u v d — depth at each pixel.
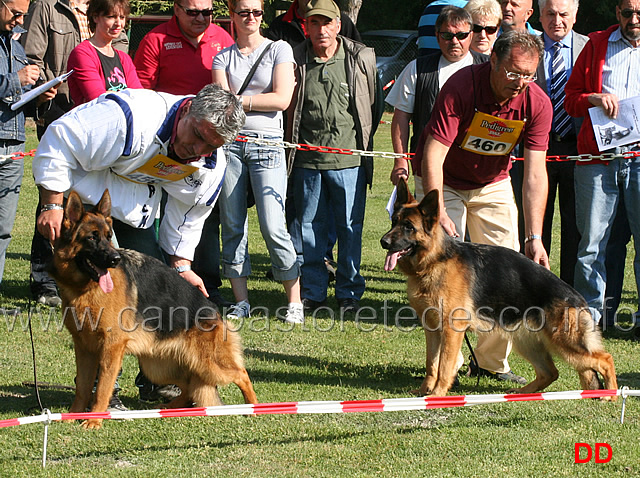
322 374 8.36
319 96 10.62
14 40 9.23
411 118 10.78
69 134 6.14
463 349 9.75
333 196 10.89
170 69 10.39
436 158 7.90
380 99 11.37
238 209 10.20
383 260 15.02
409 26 54.62
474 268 7.76
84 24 10.95
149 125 6.18
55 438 6.22
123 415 5.82
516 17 11.66
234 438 6.38
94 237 6.18
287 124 10.74
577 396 6.61
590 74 9.74
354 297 11.16
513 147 8.16
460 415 7.09
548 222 11.08
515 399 6.46
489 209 8.51
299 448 6.16
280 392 7.70
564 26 10.77
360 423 6.84
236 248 10.40
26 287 11.55
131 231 7.07
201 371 6.89
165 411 5.90
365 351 9.28
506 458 6.00
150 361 6.88
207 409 5.95
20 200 19.73
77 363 6.64
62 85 10.35
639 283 10.03
